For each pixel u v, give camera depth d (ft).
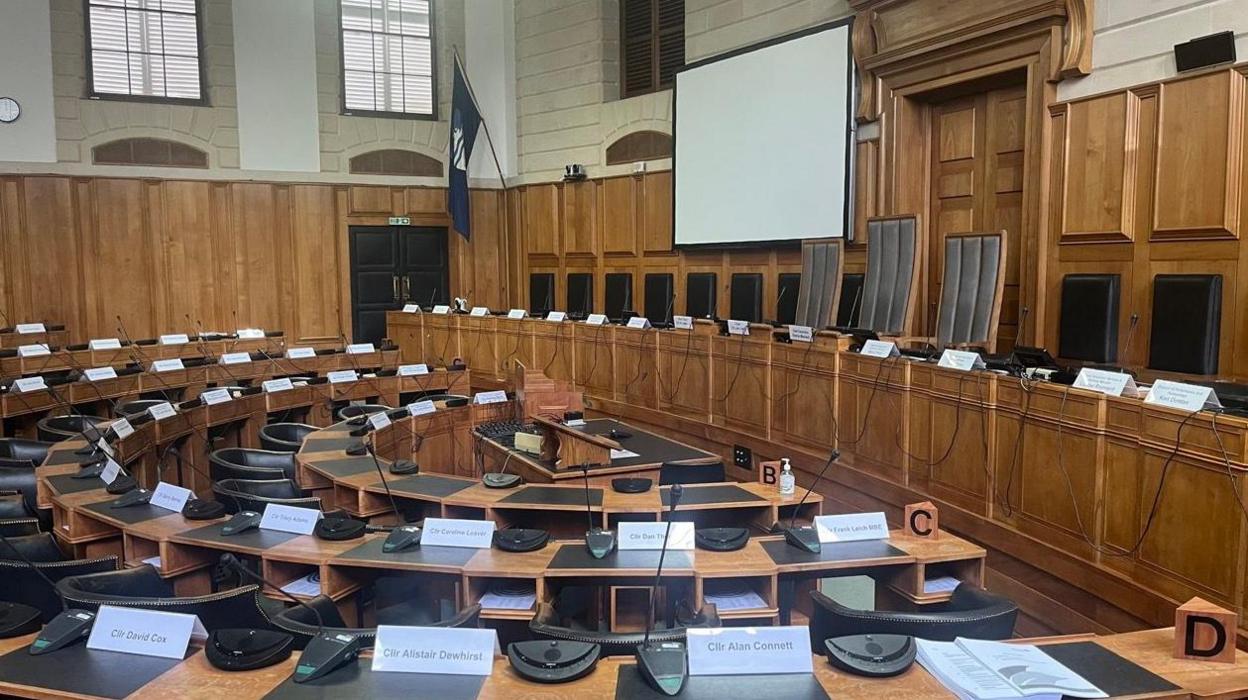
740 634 7.05
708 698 6.54
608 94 35.99
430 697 6.68
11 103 32.96
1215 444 9.98
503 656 7.40
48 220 33.94
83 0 33.94
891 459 16.35
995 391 13.76
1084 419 12.00
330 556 10.66
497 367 31.09
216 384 27.02
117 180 34.96
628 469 16.33
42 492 14.60
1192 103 16.10
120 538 13.46
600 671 7.07
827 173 25.38
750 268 29.40
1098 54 18.31
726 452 21.56
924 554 10.49
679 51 33.24
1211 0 15.98
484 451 19.71
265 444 18.92
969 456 14.37
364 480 14.70
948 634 7.82
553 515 13.38
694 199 30.91
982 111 22.24
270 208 37.55
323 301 38.83
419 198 40.22
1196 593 10.27
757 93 27.78
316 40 37.68
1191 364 15.48
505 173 41.22
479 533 11.04
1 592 10.03
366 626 12.71
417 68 39.91
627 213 34.99
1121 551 11.46
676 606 10.82
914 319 24.08
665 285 31.24
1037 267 19.72
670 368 23.90
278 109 37.22
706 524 13.57
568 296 36.52
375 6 38.78
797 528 11.01
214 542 11.31
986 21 19.98
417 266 40.52
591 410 26.86
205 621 8.45
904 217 20.20
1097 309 17.47
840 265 22.15
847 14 25.05
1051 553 12.55
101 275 34.96
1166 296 15.88
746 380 21.02
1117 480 11.51
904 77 23.02
